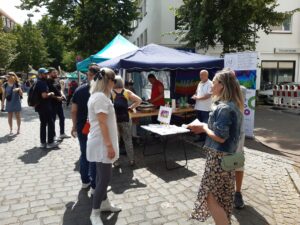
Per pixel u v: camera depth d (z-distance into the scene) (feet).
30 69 140.77
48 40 179.01
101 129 10.68
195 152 22.26
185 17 49.37
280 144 25.17
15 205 13.46
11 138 27.35
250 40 51.88
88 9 62.08
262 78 64.13
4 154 21.83
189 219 12.16
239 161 9.20
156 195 14.52
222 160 9.14
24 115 44.27
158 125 20.24
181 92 31.07
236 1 42.75
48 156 21.29
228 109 8.89
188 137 27.20
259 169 18.20
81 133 14.52
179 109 26.14
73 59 119.65
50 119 23.39
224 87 9.14
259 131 30.78
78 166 19.01
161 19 60.49
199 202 9.77
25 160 20.31
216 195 9.42
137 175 17.35
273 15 47.42
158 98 26.21
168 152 22.34
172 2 60.18
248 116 26.76
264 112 45.88
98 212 11.58
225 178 9.35
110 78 11.03
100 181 11.34
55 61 183.83
